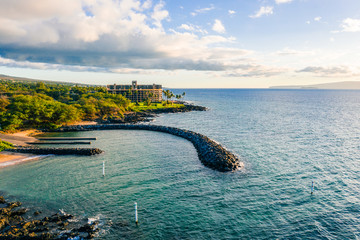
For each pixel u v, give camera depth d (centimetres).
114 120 12144
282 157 5728
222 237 2673
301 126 10506
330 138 7950
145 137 8431
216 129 9925
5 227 2748
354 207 3356
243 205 3381
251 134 8719
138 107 18312
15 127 8812
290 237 2681
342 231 2805
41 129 9538
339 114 15500
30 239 2503
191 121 12531
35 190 3822
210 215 3119
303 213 3183
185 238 2655
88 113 12319
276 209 3278
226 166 4847
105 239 2606
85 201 3462
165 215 3109
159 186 4012
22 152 6094
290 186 4034
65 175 4525
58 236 2602
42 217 3009
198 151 6338
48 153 6062
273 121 12119
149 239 2631
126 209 3253
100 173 4647
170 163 5291
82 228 2745
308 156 5819
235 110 18188
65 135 8800
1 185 4009
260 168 4922
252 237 2677
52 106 10375
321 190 3888
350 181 4266
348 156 5825
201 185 4056
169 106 19700
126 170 4822
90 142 7319
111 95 17612
